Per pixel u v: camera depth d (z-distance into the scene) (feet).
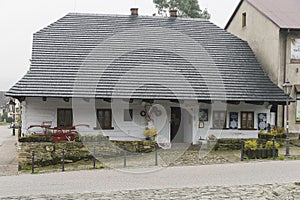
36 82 76.69
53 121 77.77
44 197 37.27
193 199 36.35
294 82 88.99
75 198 36.73
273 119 88.94
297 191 39.45
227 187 41.27
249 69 87.71
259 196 37.52
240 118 83.25
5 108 302.04
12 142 111.04
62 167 60.13
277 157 65.67
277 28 88.33
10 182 47.32
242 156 64.13
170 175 49.85
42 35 87.66
